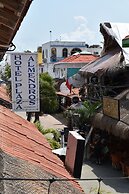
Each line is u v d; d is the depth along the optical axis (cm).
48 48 6731
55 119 4031
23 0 379
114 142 2072
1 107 995
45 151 728
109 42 2816
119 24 2881
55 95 4381
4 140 604
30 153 621
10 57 1360
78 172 891
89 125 2516
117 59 2388
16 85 1370
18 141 663
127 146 1919
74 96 3841
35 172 485
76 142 912
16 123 862
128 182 1725
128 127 1744
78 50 6762
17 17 432
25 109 1375
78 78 3425
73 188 548
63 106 4441
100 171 1975
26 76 1370
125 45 2484
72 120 2689
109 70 2325
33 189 404
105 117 2106
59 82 4891
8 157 479
